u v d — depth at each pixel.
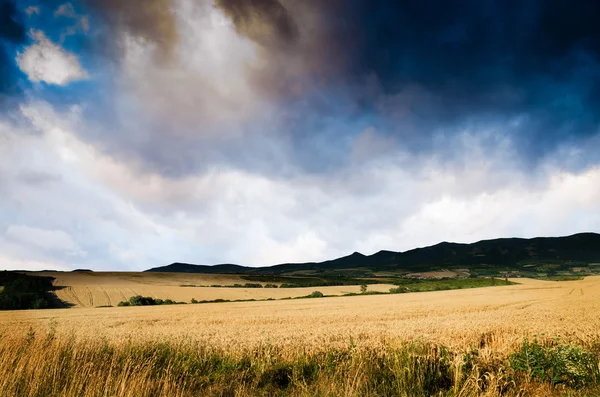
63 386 8.02
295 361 11.72
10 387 7.54
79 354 10.34
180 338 21.77
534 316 34.16
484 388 8.88
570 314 35.59
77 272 118.62
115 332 27.77
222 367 11.68
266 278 135.50
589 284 111.75
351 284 125.81
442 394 8.34
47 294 82.31
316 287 114.94
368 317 37.62
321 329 26.92
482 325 26.53
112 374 8.70
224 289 101.38
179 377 10.12
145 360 10.47
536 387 9.06
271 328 29.11
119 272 127.75
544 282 129.25
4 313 56.28
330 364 10.97
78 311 58.38
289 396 8.94
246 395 9.02
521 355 10.28
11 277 89.25
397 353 10.20
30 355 9.15
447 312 41.53
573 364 9.41
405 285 121.06
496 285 122.06
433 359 9.91
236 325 32.84
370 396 8.00
